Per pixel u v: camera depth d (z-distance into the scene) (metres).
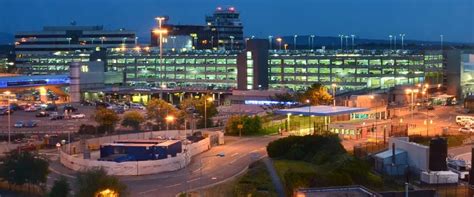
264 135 166.00
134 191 102.12
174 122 174.00
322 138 129.38
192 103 192.00
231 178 111.75
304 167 116.69
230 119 169.25
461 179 113.38
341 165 108.19
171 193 100.81
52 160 129.50
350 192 79.44
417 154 118.56
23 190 102.19
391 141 128.25
